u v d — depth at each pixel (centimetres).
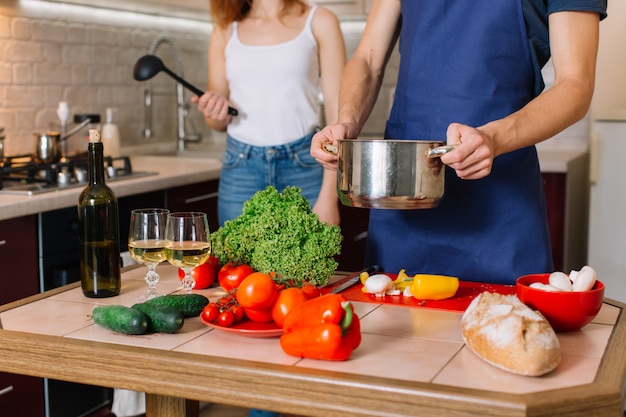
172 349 126
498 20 171
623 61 384
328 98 264
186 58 435
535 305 134
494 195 177
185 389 120
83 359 127
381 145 146
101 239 156
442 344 128
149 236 152
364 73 191
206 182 338
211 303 138
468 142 138
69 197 262
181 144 425
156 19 407
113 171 294
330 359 119
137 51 394
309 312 122
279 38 262
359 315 144
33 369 131
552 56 163
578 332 135
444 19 176
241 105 265
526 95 177
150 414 154
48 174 279
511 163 176
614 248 342
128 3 350
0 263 241
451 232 180
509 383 111
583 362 120
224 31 270
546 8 168
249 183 265
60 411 257
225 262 161
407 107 184
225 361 119
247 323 136
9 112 319
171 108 427
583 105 155
